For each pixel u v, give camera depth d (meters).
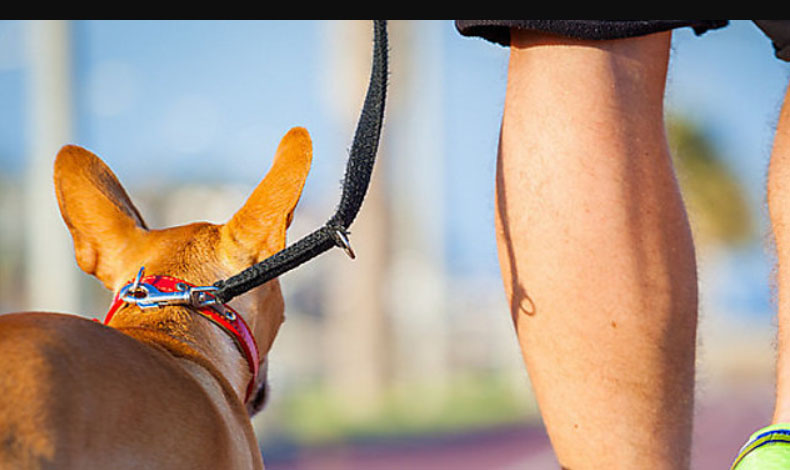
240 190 37.47
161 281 3.31
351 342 25.66
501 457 16.53
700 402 3.71
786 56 3.40
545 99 3.33
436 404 23.06
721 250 39.44
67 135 18.62
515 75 3.45
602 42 3.31
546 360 3.36
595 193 3.26
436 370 31.03
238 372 3.32
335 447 17.53
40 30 18.48
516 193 3.37
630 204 3.26
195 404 2.81
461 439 18.83
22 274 35.75
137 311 3.28
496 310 33.03
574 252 3.26
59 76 18.56
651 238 3.28
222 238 3.46
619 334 3.26
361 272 25.73
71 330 2.70
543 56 3.36
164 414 2.70
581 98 3.30
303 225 31.28
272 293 3.60
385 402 23.67
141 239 3.55
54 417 2.48
